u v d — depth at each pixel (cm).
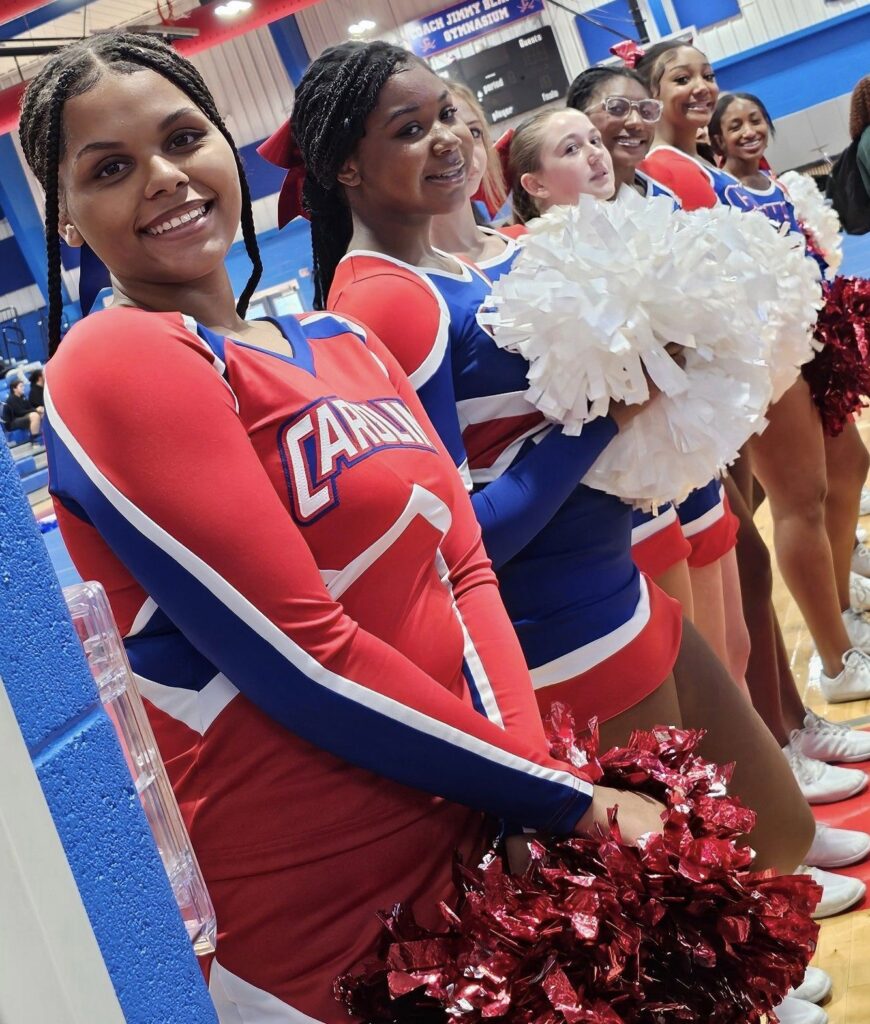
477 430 165
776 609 399
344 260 167
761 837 171
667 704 165
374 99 164
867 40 1177
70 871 67
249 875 109
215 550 100
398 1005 103
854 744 269
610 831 109
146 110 116
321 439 110
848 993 193
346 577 110
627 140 269
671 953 104
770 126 353
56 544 800
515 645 121
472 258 194
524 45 1305
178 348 105
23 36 1300
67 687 74
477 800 107
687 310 161
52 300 126
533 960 100
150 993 76
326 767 108
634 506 171
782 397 284
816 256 325
